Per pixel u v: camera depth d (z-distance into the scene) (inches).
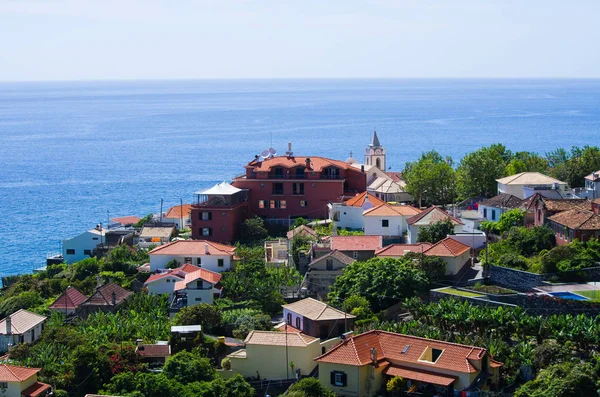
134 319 3924.7
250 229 5841.5
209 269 4872.0
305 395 2741.1
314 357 3201.3
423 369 2827.3
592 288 3661.4
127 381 3016.7
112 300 4335.6
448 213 5275.6
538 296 3486.7
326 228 5669.3
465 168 6304.1
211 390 2933.1
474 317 3275.1
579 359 2965.1
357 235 4987.7
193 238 5782.5
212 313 3799.2
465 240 4512.8
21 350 3543.3
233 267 4869.6
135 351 3346.5
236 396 2928.2
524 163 6451.8
